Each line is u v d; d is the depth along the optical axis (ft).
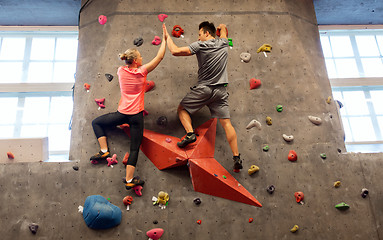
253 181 9.46
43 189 8.82
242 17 11.23
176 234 8.77
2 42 13.09
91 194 8.93
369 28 14.40
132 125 8.86
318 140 10.09
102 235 8.61
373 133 12.90
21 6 12.27
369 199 9.55
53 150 11.64
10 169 8.88
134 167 8.66
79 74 10.39
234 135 9.09
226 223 8.98
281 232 9.07
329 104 10.68
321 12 13.58
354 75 13.83
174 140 9.39
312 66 11.08
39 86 12.14
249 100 10.30
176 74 10.34
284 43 11.10
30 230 8.47
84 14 11.19
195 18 11.04
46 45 13.16
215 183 8.98
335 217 9.32
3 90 12.01
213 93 9.05
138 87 8.95
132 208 8.87
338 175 9.73
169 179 9.19
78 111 9.96
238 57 10.74
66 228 8.57
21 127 11.89
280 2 11.59
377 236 9.24
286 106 10.37
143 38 10.62
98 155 9.06
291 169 9.68
